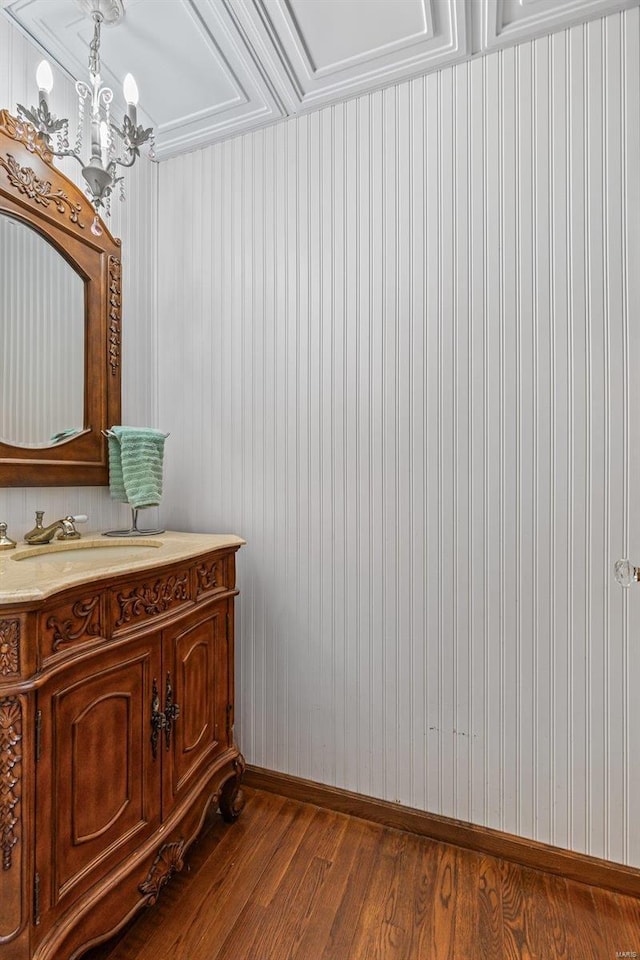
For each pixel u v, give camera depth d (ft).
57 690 3.14
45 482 4.86
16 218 4.56
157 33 4.66
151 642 3.98
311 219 5.59
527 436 4.72
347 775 5.43
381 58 4.86
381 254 5.26
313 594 5.62
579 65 4.48
